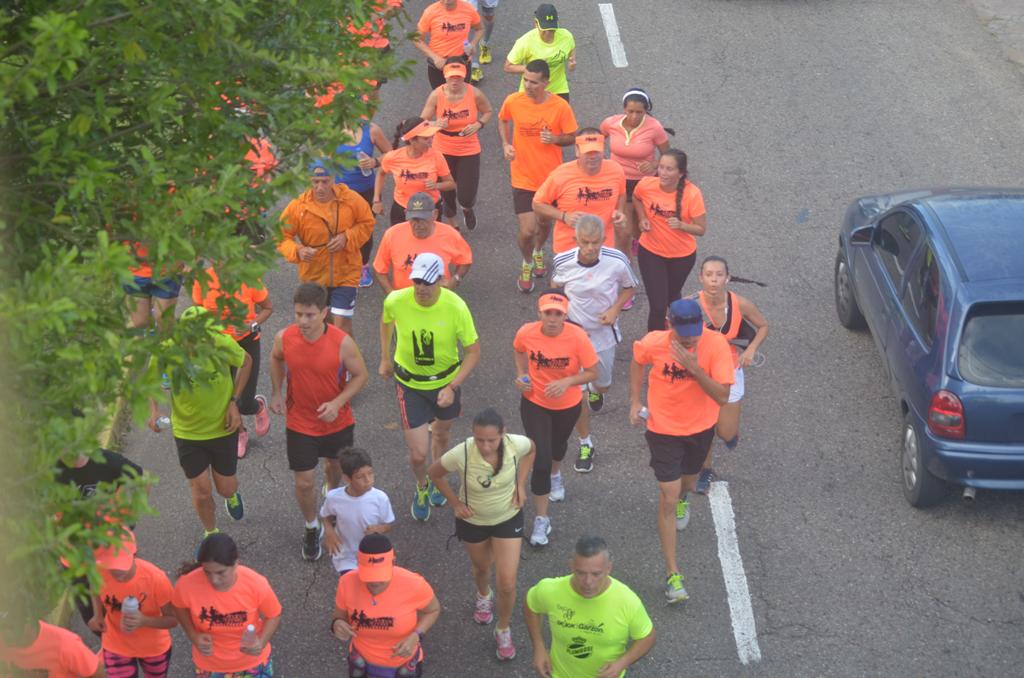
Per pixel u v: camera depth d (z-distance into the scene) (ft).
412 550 30.50
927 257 32.14
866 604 28.14
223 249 17.71
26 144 18.22
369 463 26.08
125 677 24.50
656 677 26.30
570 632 22.31
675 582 27.86
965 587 28.55
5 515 14.56
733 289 40.63
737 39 58.59
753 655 26.81
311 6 21.17
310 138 20.83
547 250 44.21
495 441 24.98
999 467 28.78
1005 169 47.29
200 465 28.81
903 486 31.63
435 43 50.55
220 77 19.33
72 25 15.03
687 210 35.14
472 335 29.91
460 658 27.09
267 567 30.12
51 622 28.07
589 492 32.27
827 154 48.70
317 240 35.04
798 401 35.53
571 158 49.01
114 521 16.26
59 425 14.80
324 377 28.02
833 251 42.86
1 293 14.26
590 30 59.88
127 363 16.58
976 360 29.04
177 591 23.29
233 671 23.91
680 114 51.90
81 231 18.07
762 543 30.14
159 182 17.67
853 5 62.18
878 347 34.60
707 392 27.09
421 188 39.01
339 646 27.68
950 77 54.65
